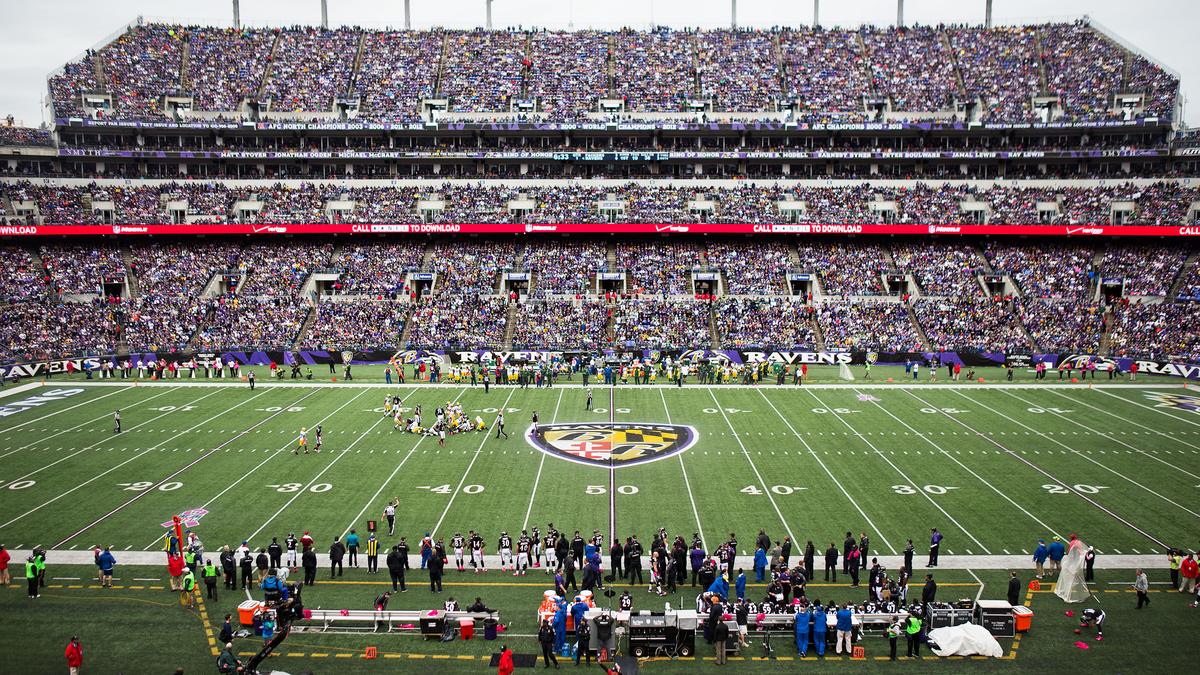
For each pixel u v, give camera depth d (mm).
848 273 69938
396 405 45156
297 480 35875
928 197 75688
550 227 71688
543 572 27734
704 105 80000
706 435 42969
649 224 71750
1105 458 38844
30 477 36156
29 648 22531
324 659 22031
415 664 21797
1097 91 78688
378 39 88188
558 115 79562
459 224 71688
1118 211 72625
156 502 33219
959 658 22250
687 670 21672
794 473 36781
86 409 48438
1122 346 60625
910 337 63031
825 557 28422
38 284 66188
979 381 56750
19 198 72312
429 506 32875
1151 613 24531
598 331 63656
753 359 61938
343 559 28609
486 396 52250
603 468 37531
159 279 68438
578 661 22156
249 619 23781
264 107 79375
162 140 79500
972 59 84062
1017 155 77125
